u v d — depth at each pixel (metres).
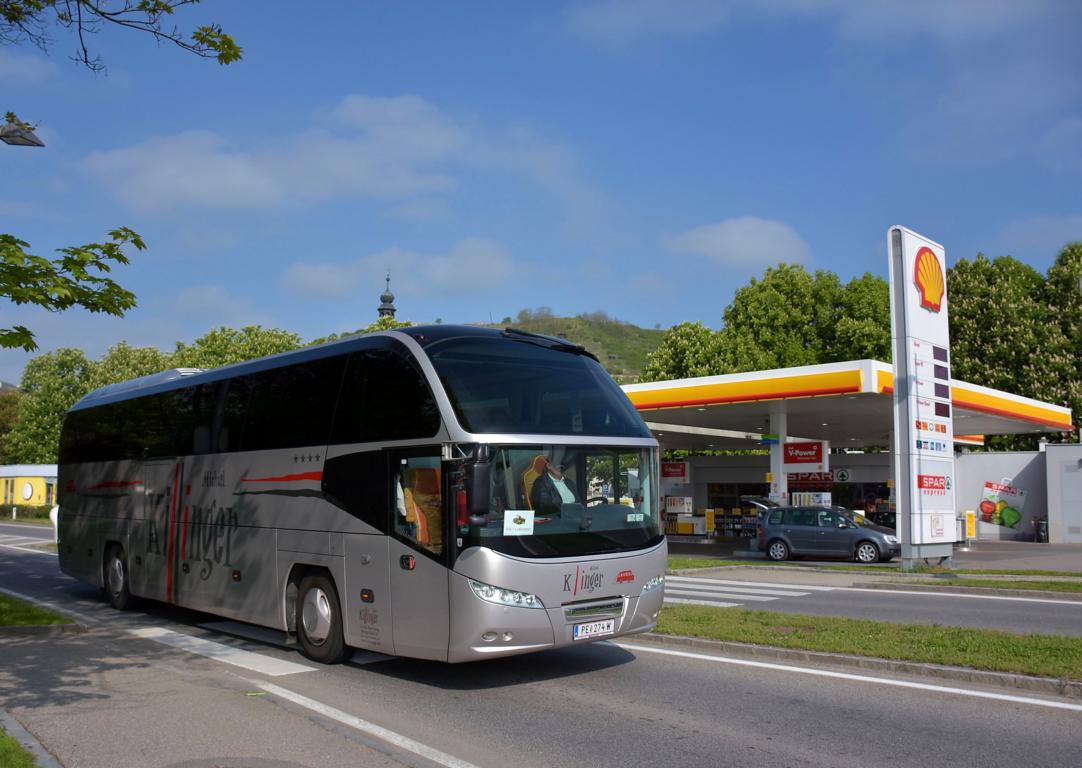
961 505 40.12
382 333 9.45
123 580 14.59
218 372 12.45
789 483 31.95
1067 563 24.72
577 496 8.47
